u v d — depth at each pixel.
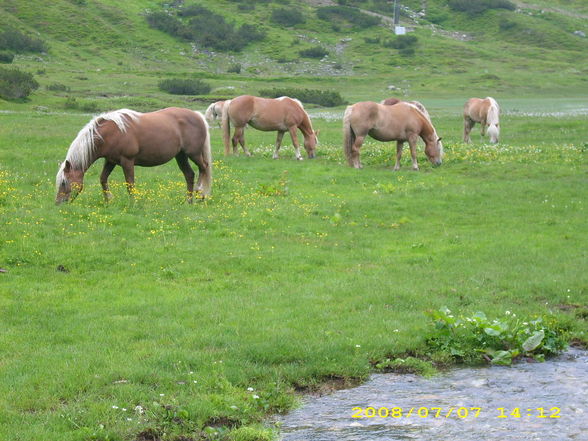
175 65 98.38
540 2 157.88
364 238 15.41
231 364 8.72
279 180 21.09
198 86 65.81
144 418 7.39
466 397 7.99
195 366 8.68
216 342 9.42
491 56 111.31
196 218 15.99
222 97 61.97
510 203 18.73
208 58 104.62
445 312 9.98
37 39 94.12
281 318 10.44
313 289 11.88
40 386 8.01
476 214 17.67
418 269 13.12
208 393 7.98
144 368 8.47
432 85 83.44
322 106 62.16
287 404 7.89
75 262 12.91
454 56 110.19
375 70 101.12
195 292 11.71
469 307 10.99
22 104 48.91
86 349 9.18
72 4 114.81
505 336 9.59
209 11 122.69
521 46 123.50
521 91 80.00
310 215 17.12
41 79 66.62
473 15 140.38
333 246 14.70
